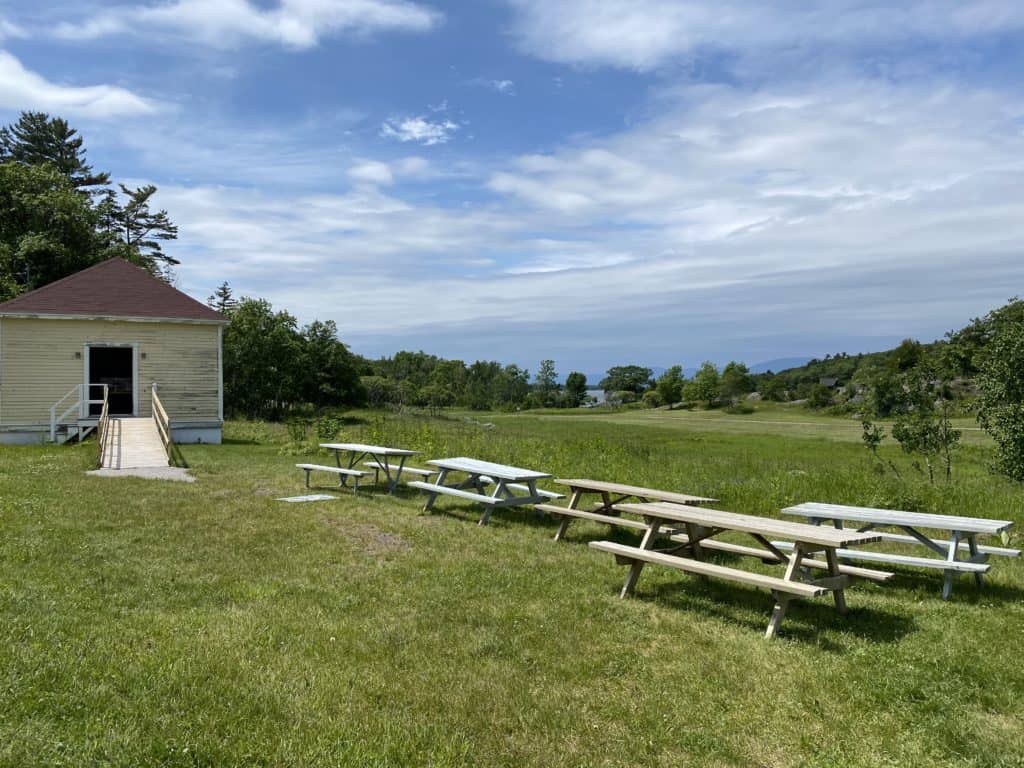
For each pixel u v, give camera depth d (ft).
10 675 12.35
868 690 13.00
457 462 31.73
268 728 11.23
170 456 48.32
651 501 31.12
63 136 156.97
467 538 25.29
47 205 116.06
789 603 17.69
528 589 19.19
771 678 13.58
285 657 14.10
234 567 20.94
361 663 13.98
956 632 16.20
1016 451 41.78
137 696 12.01
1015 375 41.57
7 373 64.03
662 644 15.38
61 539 23.53
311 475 41.68
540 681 13.39
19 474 39.04
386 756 10.52
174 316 70.38
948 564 18.74
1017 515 29.22
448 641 15.24
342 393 146.72
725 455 75.05
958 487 35.24
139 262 137.49
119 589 18.45
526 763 10.57
